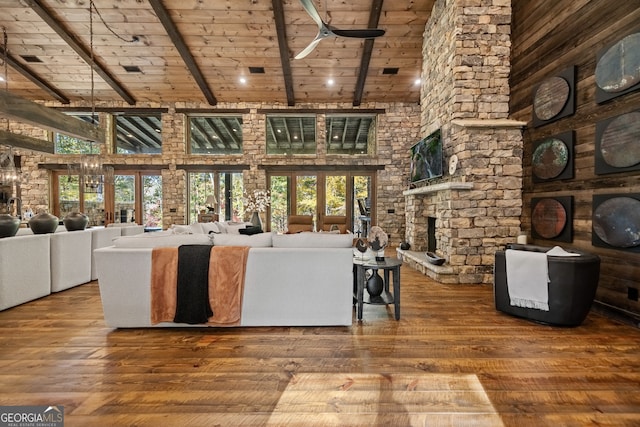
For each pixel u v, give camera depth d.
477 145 4.14
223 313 2.62
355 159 7.87
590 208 3.20
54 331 2.59
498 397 1.72
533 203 4.11
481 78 4.25
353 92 7.39
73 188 8.09
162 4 4.91
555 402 1.68
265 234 2.87
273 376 1.92
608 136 2.91
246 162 7.88
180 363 2.07
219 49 5.97
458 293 3.73
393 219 7.93
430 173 4.95
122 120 8.35
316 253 2.66
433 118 5.16
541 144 3.89
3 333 2.54
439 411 1.61
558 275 2.63
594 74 3.14
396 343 2.38
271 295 2.68
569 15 3.47
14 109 3.20
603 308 2.98
